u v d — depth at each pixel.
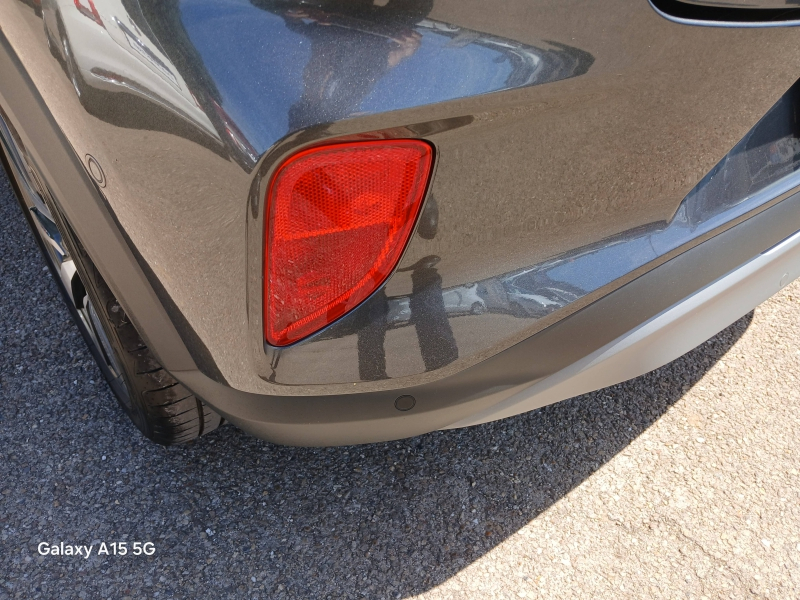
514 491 1.70
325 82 0.83
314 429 1.20
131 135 0.94
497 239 1.07
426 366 1.11
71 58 0.97
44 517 1.57
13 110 1.25
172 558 1.51
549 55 0.90
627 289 1.23
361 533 1.59
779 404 1.94
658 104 1.05
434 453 1.77
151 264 1.07
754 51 1.08
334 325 1.05
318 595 1.47
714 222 1.32
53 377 1.86
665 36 0.96
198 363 1.17
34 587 1.45
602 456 1.79
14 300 2.06
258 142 0.83
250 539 1.56
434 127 0.88
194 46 0.85
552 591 1.51
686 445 1.83
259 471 1.69
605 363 1.26
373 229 0.97
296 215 0.92
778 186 1.43
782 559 1.60
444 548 1.57
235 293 0.98
